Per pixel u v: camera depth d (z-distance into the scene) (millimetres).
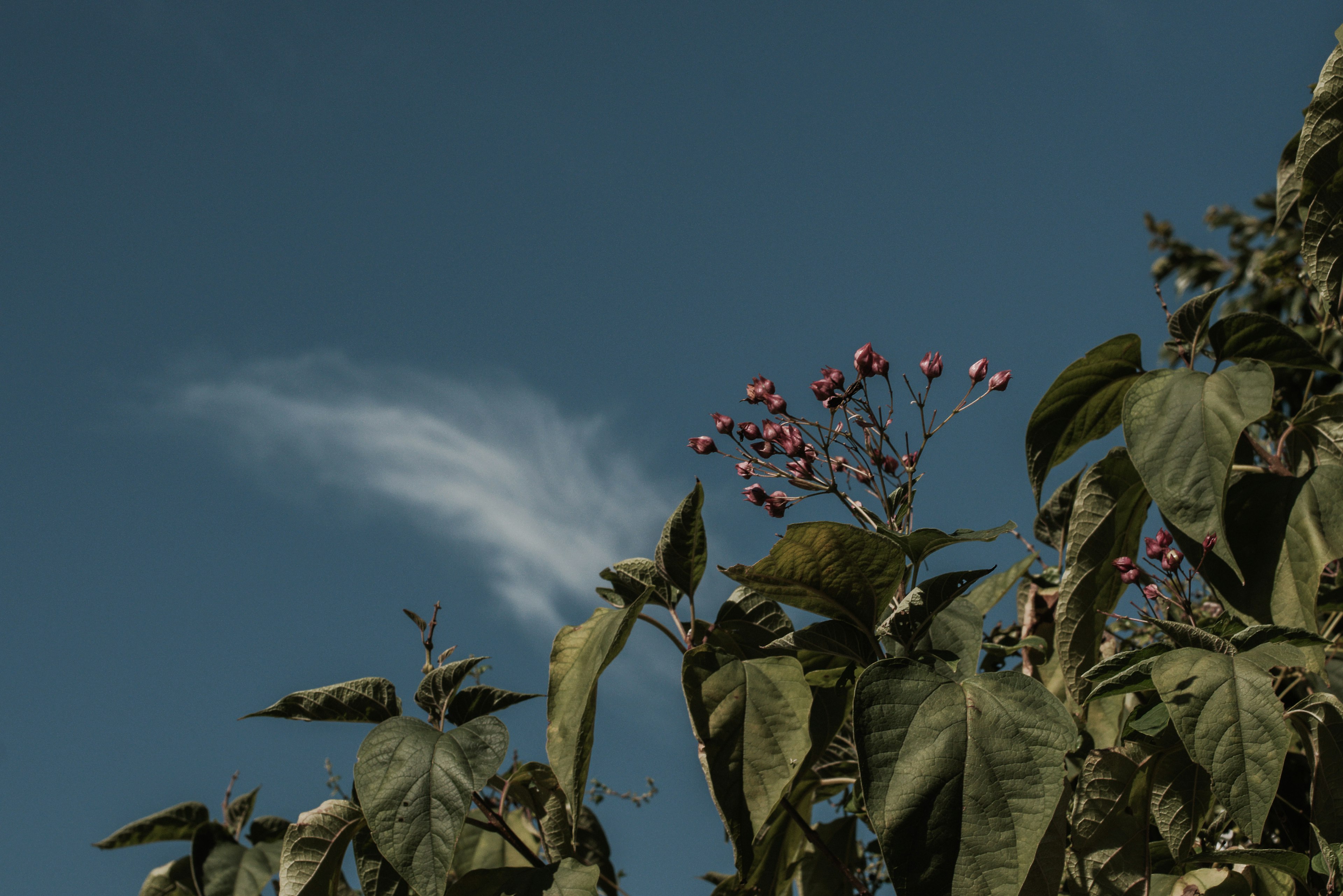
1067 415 2676
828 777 2820
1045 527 3330
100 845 2867
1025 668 3078
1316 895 2105
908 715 1759
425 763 2057
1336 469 2299
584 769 2006
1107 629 2807
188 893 2908
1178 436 2248
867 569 2014
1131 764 2334
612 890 2830
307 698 2328
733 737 1887
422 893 1917
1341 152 2488
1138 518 2643
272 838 2873
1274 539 2320
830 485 2477
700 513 2150
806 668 2215
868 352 2566
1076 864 2303
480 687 2303
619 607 2293
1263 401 2166
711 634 2152
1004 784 1668
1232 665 1928
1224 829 2643
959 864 1621
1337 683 2404
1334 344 3867
